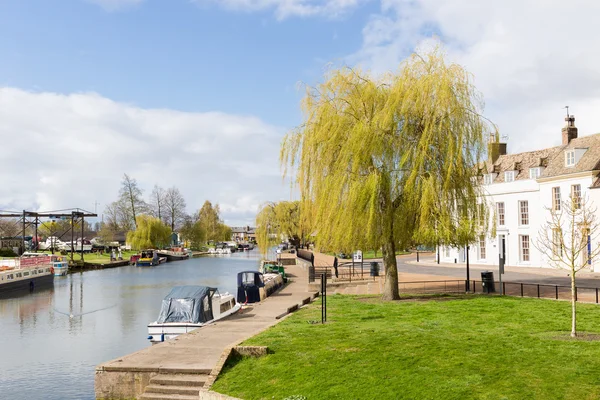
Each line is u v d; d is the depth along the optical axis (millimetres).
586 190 38750
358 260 61312
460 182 22344
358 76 23453
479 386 10461
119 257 94312
